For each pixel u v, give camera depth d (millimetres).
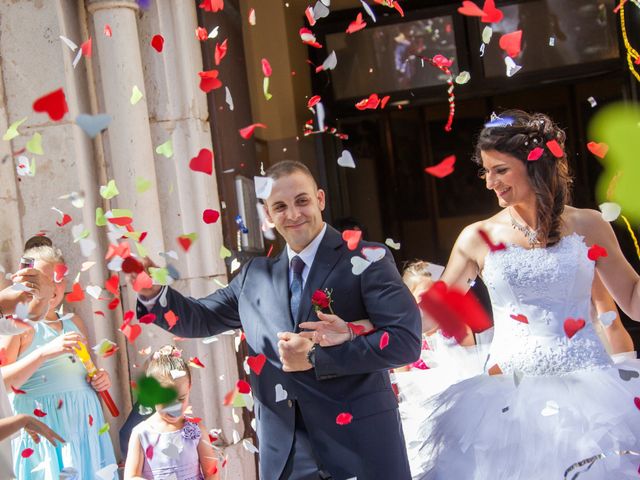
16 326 3363
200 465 4020
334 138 7875
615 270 3252
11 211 4527
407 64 7477
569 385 3131
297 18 7793
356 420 2924
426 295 2799
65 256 4559
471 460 3123
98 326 4566
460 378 4188
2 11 4625
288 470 2971
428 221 8805
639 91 6930
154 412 3990
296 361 2867
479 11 2742
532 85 7312
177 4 4867
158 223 4758
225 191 5129
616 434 3002
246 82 6008
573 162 8453
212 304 3266
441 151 8852
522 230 3271
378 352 2793
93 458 4027
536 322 3219
